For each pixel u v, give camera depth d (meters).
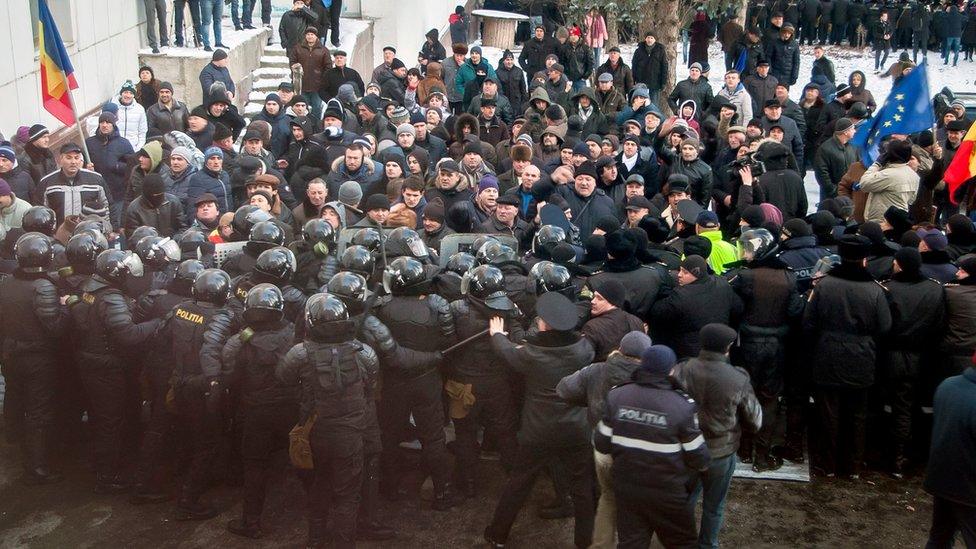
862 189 10.59
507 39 28.41
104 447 7.30
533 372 6.23
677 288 7.11
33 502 7.25
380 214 8.15
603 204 9.49
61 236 8.84
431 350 6.82
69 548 6.70
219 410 6.84
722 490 6.14
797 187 10.62
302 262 7.54
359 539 6.70
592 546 6.10
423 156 11.22
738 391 5.92
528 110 13.73
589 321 6.66
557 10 25.66
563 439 6.25
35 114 13.73
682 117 14.70
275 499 7.27
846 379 7.22
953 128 11.76
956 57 26.88
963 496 5.82
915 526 7.00
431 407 6.89
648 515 5.59
